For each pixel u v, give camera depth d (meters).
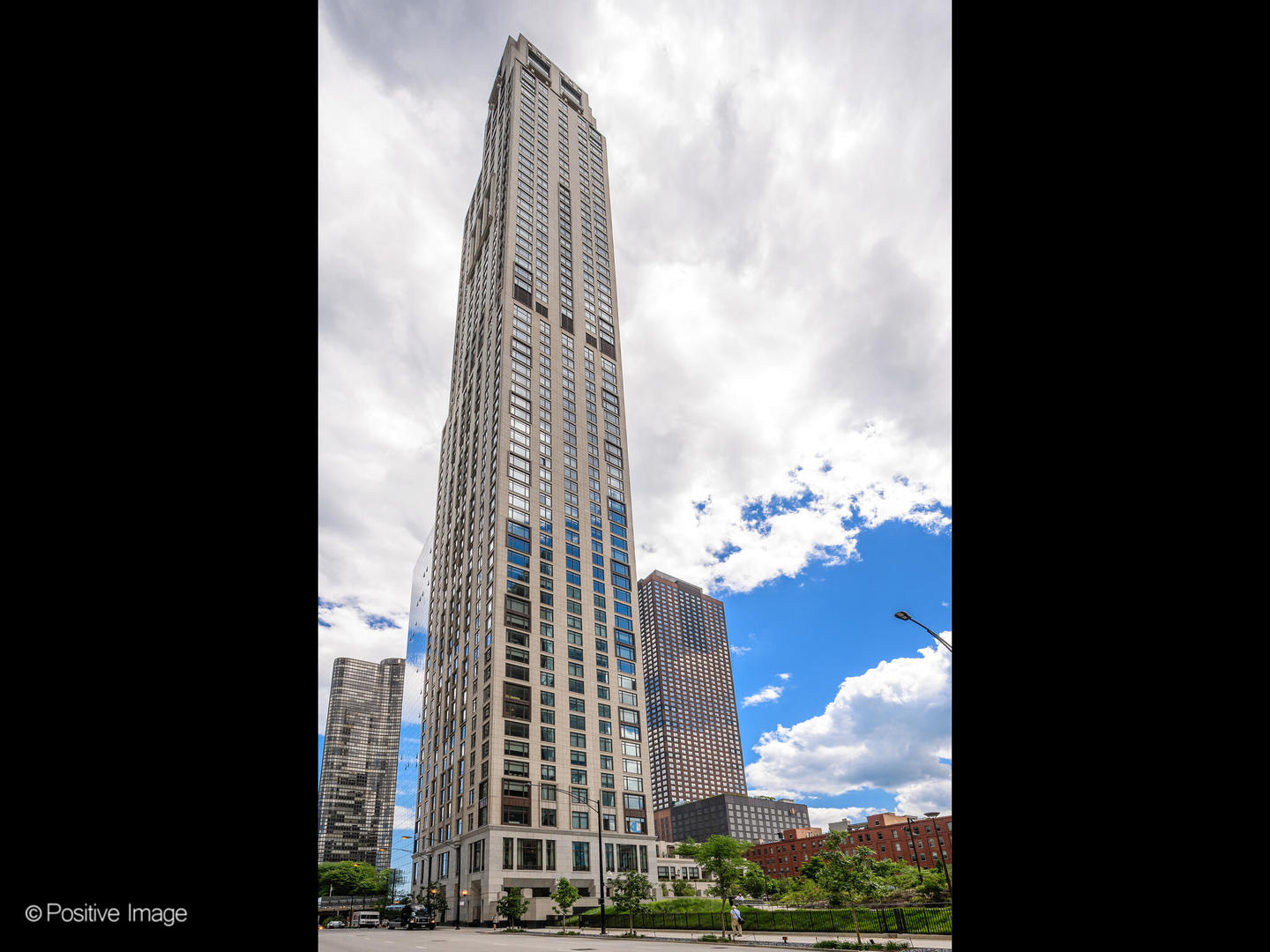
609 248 129.25
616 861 74.25
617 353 117.38
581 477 97.56
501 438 90.06
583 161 132.38
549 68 139.12
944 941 25.11
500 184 118.88
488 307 110.62
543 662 79.56
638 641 93.12
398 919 72.00
